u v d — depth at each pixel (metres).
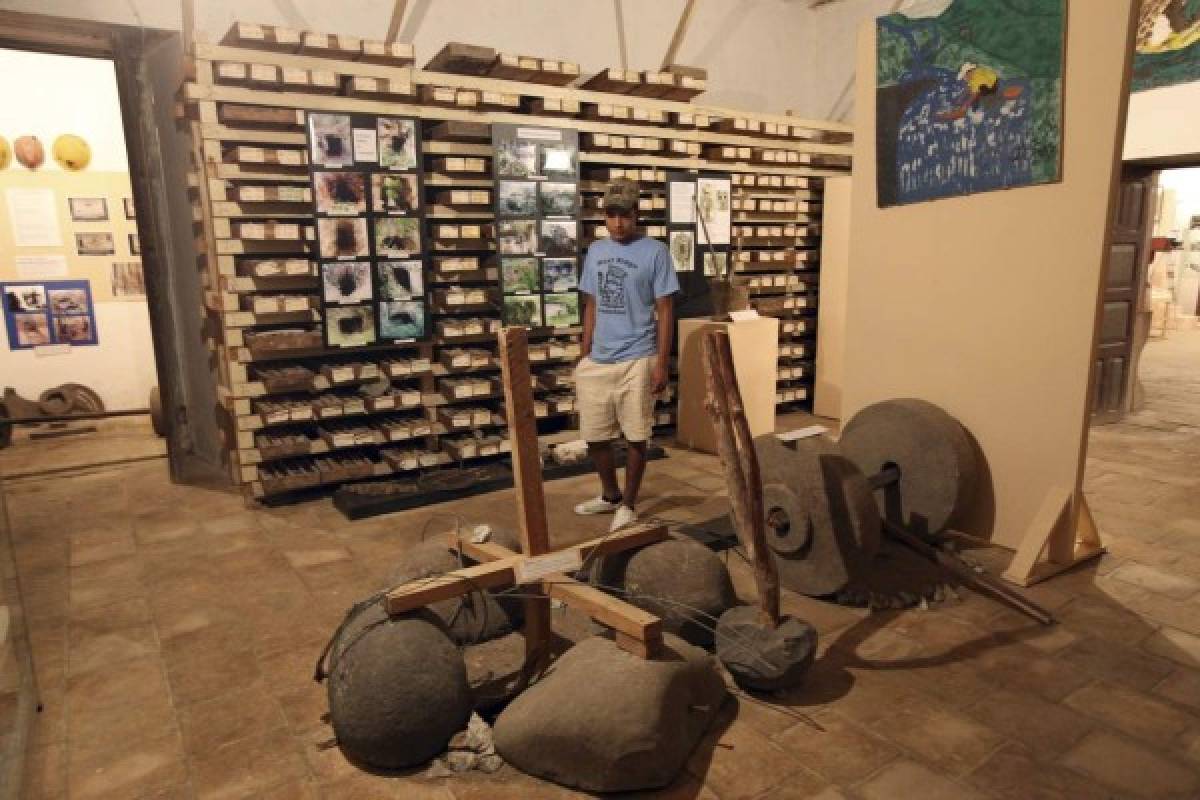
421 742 2.04
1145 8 5.46
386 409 4.60
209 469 5.00
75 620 2.96
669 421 5.93
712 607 2.63
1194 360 9.09
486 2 5.52
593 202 5.48
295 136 4.19
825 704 2.35
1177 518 3.97
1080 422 3.20
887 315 3.85
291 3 4.80
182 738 2.22
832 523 2.95
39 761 2.12
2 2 4.02
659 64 6.53
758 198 6.25
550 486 4.63
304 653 2.70
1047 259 3.22
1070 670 2.54
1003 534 3.53
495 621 2.68
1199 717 2.28
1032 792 1.96
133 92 4.54
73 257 6.39
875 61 3.72
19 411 6.24
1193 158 5.55
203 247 4.44
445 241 4.83
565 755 1.96
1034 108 3.15
